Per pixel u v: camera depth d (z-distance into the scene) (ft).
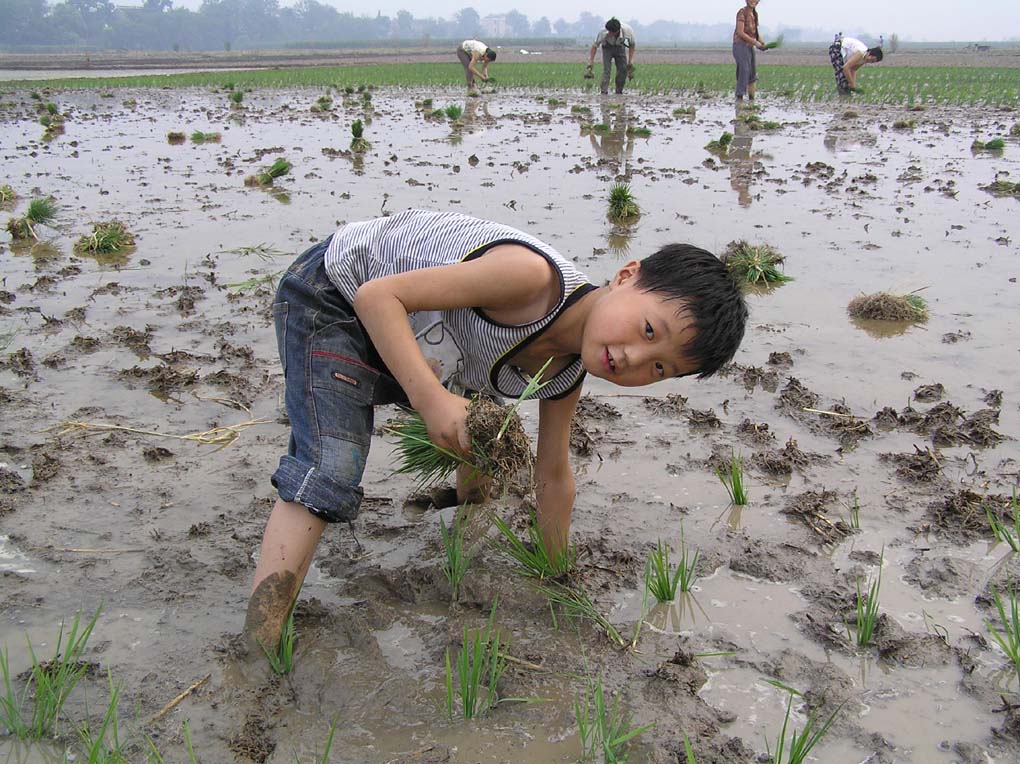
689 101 69.82
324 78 102.78
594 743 7.79
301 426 8.86
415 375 8.25
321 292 9.14
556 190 31.30
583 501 11.98
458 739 7.82
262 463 12.82
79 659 8.72
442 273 8.30
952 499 11.73
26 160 38.78
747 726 8.11
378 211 27.61
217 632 9.18
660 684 8.55
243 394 15.07
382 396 9.48
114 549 10.64
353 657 8.84
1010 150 42.52
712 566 10.55
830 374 16.17
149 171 35.73
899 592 10.11
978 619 9.65
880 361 16.70
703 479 12.61
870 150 42.34
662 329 7.89
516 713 8.14
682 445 13.58
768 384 15.72
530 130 49.90
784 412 14.69
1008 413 14.56
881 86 83.20
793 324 18.60
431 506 11.75
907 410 14.34
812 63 146.82
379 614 9.53
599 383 15.88
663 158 39.45
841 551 10.89
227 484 12.21
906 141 45.83
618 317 7.96
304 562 8.67
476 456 8.46
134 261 22.57
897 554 10.84
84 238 23.88
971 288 20.67
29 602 9.61
